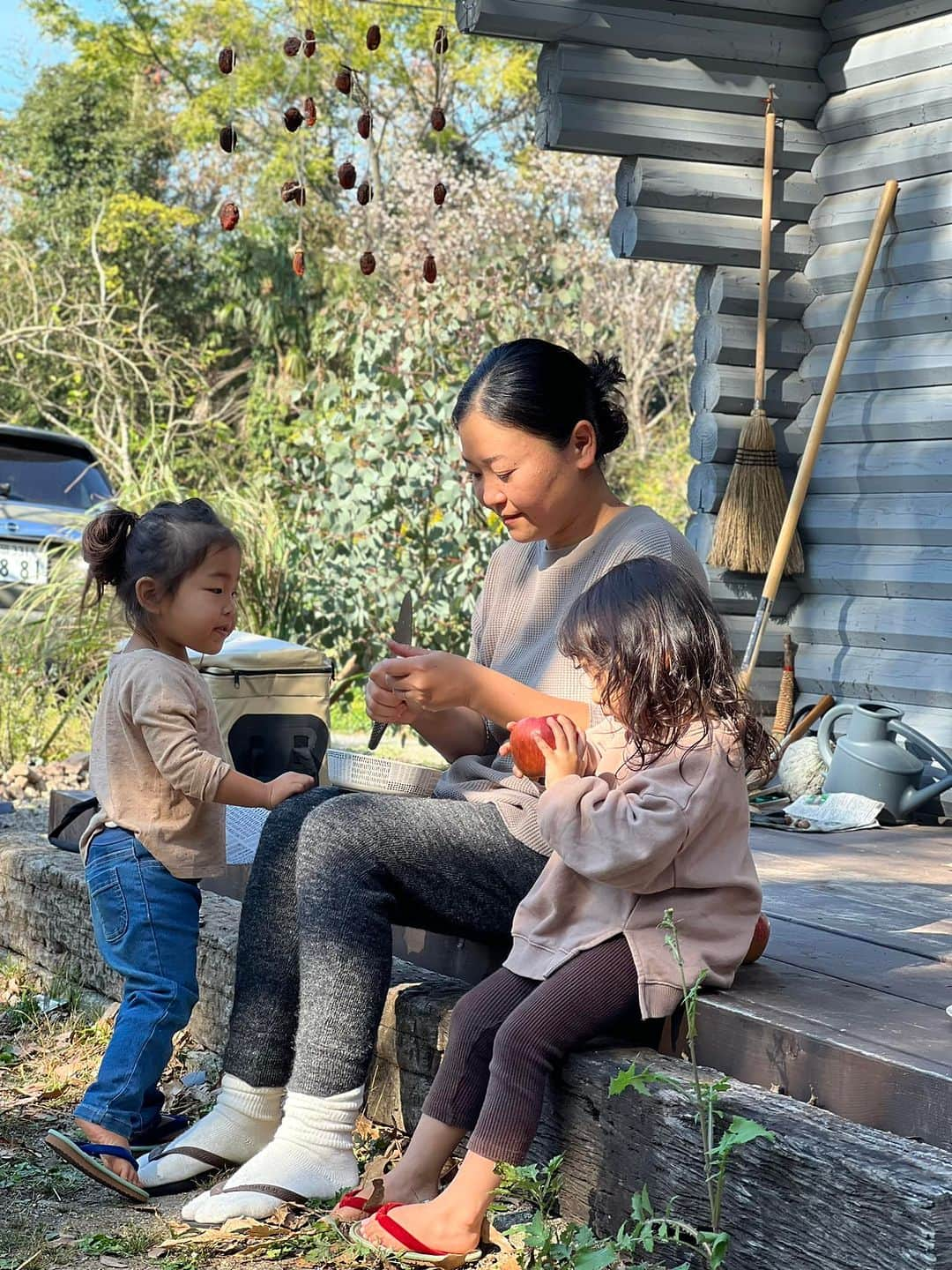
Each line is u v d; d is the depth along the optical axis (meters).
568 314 12.16
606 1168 2.63
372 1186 2.69
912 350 5.74
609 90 5.78
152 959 3.16
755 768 2.71
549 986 2.60
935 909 3.69
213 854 3.27
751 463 6.05
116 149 21.22
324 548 9.52
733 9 5.88
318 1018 2.75
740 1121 2.26
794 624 6.22
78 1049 3.92
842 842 4.77
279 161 20.34
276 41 21.70
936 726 5.57
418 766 3.27
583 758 2.65
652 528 2.91
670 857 2.52
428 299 10.32
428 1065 3.10
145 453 12.94
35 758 7.58
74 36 21.95
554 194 18.22
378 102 22.31
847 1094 2.44
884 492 5.85
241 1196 2.72
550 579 3.00
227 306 19.97
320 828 2.81
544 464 2.86
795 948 3.20
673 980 2.58
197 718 3.21
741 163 6.09
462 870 2.83
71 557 8.16
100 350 14.68
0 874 4.71
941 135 5.62
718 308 6.16
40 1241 2.71
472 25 5.58
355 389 9.91
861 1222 2.14
